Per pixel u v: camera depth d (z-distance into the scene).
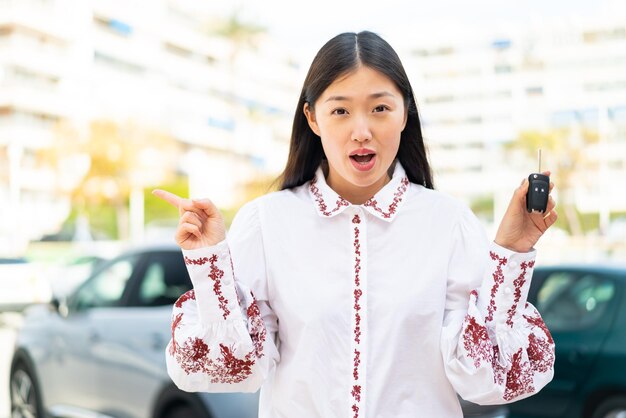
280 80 76.19
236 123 61.59
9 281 14.70
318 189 1.79
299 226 1.77
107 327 4.89
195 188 57.50
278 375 1.73
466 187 71.38
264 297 1.76
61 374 5.26
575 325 4.94
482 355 1.63
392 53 1.72
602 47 67.06
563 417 4.86
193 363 1.67
